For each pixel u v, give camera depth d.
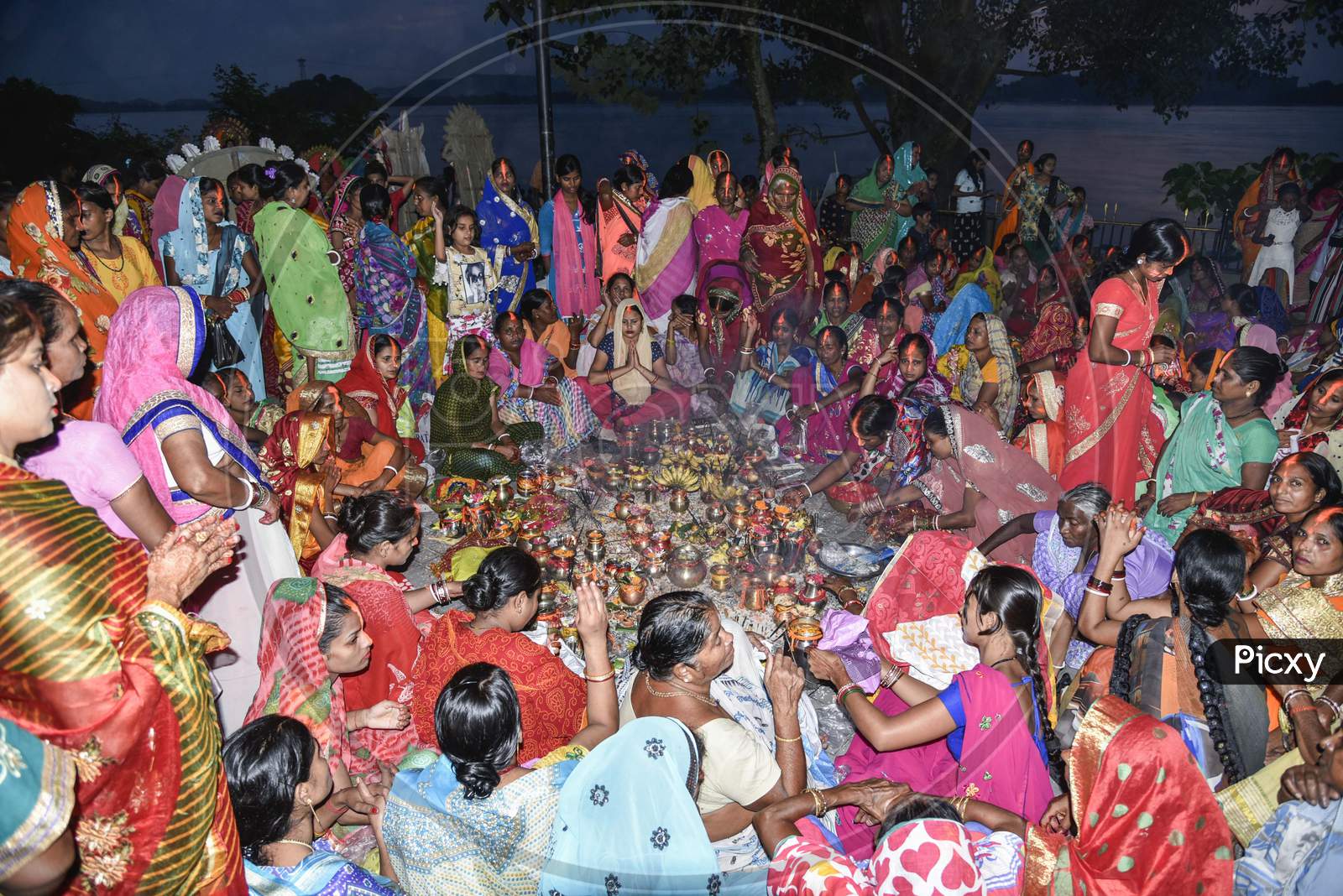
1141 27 10.63
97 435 2.14
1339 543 2.33
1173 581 2.35
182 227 4.97
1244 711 2.11
